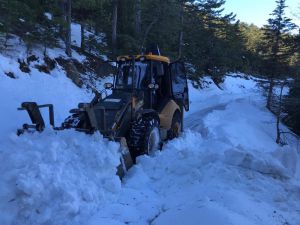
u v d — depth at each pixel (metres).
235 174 6.22
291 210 5.57
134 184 6.34
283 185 6.21
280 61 24.66
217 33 48.25
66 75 15.69
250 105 24.09
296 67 23.47
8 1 13.51
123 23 26.45
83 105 6.47
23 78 12.70
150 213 5.39
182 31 35.81
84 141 6.34
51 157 5.77
